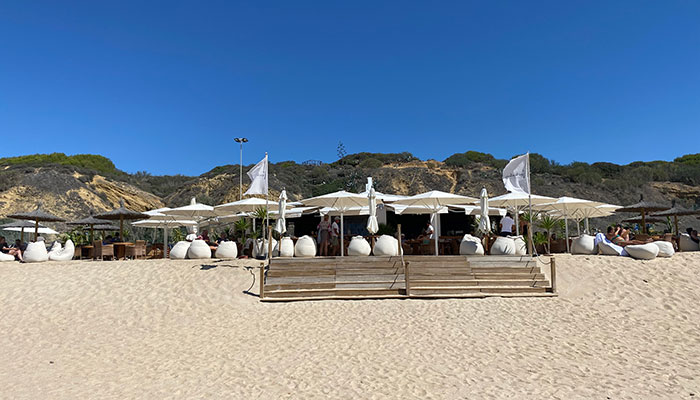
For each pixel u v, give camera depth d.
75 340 8.94
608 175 53.19
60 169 40.56
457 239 17.30
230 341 8.51
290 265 12.44
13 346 8.60
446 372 6.60
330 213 20.14
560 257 14.20
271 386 6.11
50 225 31.28
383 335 8.59
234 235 21.14
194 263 14.21
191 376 6.60
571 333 8.78
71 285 12.41
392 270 12.21
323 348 7.87
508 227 16.52
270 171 49.03
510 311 10.19
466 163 54.97
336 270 12.18
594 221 38.78
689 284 11.72
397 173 49.38
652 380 6.27
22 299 11.47
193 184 45.41
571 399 5.58
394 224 23.72
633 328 9.13
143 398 5.73
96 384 6.33
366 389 5.94
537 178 49.12
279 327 9.30
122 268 13.73
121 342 8.74
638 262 13.39
